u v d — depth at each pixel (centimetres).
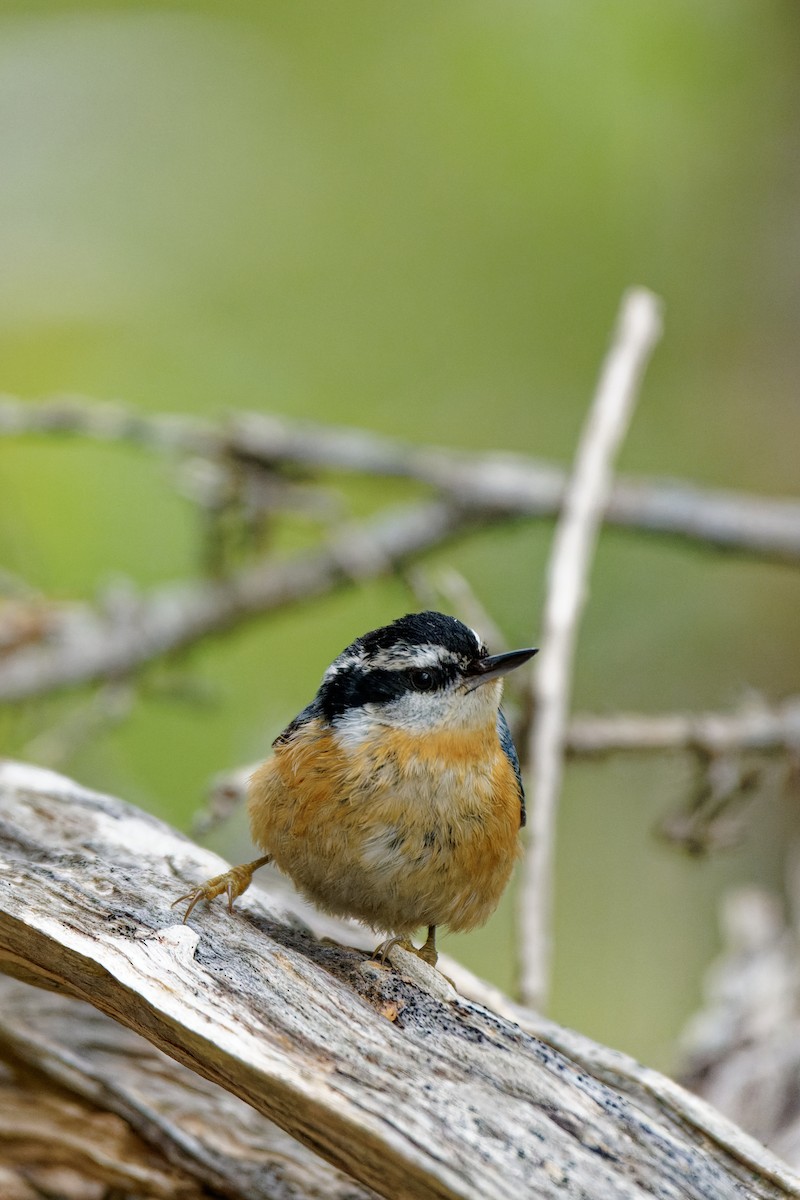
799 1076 778
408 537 1131
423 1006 492
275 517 1156
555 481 1129
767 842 1321
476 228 1617
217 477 1083
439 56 1602
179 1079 570
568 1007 1305
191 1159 545
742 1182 482
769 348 1617
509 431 1561
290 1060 436
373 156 1634
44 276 1525
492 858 593
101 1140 554
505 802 598
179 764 1298
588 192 1602
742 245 1620
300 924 569
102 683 1095
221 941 495
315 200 1627
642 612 1530
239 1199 535
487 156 1605
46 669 1075
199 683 1138
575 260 1609
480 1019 488
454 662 593
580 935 1380
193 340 1541
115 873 540
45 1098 560
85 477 1341
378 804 571
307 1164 542
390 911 599
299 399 1539
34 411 1052
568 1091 456
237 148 1627
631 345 972
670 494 1118
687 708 1496
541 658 806
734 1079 792
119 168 1591
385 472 1110
